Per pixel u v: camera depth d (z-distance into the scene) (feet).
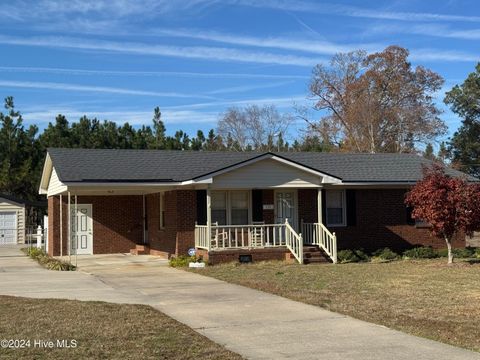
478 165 172.14
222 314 34.88
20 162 127.44
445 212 60.80
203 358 24.66
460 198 60.80
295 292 43.16
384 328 30.55
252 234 73.00
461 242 83.46
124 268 62.95
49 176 87.35
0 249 103.04
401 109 168.04
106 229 83.92
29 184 126.41
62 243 81.00
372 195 80.69
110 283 50.01
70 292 44.52
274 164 69.67
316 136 180.45
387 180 78.33
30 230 129.39
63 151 77.56
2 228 120.47
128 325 31.07
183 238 71.00
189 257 66.49
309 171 70.79
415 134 168.76
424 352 25.62
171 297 41.65
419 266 61.52
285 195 77.25
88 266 65.62
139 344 26.91
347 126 171.94
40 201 127.24
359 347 26.61
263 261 67.46
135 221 85.40
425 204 62.28
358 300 39.27
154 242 81.10
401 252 78.74
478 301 38.55
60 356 24.75
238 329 30.68
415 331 29.76
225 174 67.62
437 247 82.53
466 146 170.40
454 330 29.94
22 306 37.22
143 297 41.78
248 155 84.07
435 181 62.03
